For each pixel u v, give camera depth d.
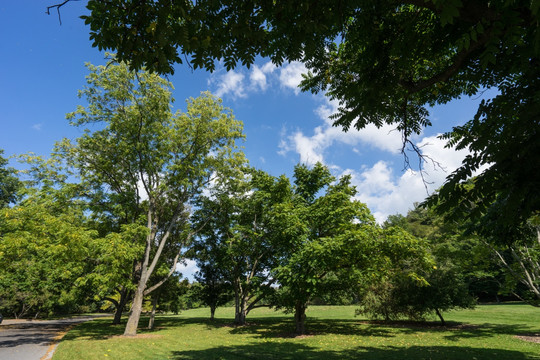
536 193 3.49
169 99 18.38
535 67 3.37
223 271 24.17
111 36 3.41
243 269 22.09
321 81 5.96
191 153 19.39
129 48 3.45
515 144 3.48
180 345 12.15
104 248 14.41
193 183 20.02
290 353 9.99
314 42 4.11
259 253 20.66
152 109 17.91
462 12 2.73
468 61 4.19
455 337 13.08
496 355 9.05
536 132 3.38
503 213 3.89
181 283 27.09
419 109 5.77
